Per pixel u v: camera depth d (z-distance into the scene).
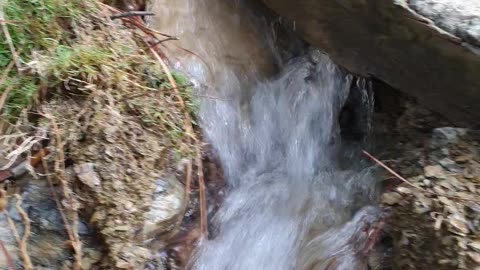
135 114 1.95
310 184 2.38
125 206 1.79
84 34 2.03
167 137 1.99
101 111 1.87
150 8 2.38
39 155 1.81
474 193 1.85
